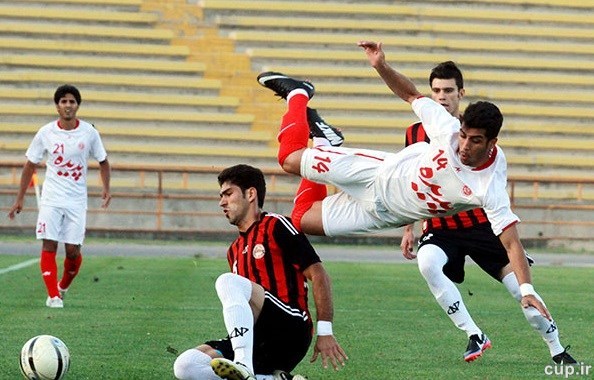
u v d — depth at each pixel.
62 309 32.97
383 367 22.67
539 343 26.98
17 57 82.12
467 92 83.81
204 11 88.56
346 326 29.88
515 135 81.25
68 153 35.25
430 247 24.31
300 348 18.47
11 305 34.03
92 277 44.81
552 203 74.50
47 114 78.88
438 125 19.89
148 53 84.62
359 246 70.69
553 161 78.50
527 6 91.50
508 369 22.67
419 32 88.50
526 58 87.38
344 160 20.95
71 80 81.38
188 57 84.88
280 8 88.94
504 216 18.98
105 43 84.69
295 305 18.23
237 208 18.53
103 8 88.25
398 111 81.50
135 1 88.31
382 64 20.62
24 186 36.09
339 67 84.75
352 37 87.19
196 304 34.62
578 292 42.00
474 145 18.64
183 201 71.94
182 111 81.00
